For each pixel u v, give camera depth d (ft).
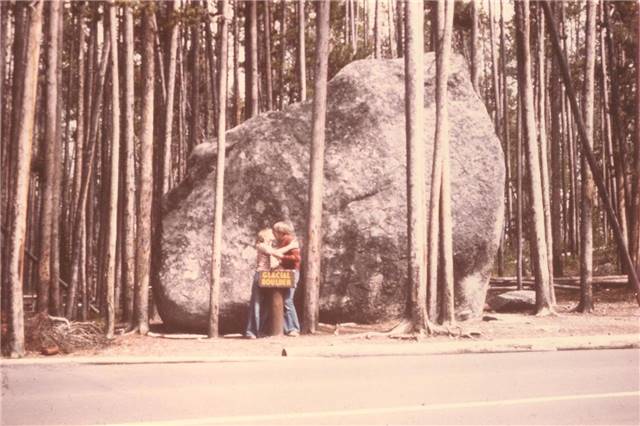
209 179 51.62
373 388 24.93
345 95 53.16
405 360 32.42
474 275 52.80
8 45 76.48
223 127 43.93
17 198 34.88
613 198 91.61
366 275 49.29
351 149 51.49
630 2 72.69
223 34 44.16
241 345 38.68
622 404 21.93
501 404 21.94
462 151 53.52
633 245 68.74
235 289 48.08
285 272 43.55
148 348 37.65
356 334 41.47
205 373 28.76
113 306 43.21
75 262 59.21
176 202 51.55
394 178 50.85
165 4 59.98
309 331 45.09
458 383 25.90
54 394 23.84
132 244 47.70
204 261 48.96
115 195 44.11
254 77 68.23
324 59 45.73
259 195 50.44
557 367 29.63
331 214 50.14
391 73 54.08
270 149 51.47
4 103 69.72
